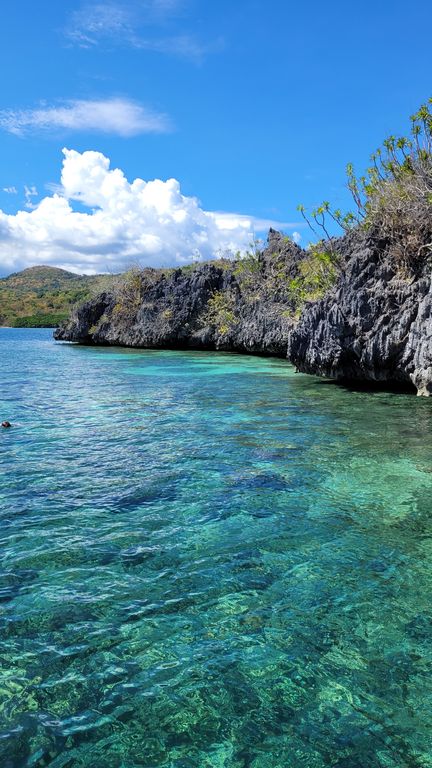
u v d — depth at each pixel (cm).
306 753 283
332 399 1389
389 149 1662
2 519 598
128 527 578
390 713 309
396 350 1445
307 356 1828
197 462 812
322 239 1886
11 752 284
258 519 595
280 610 416
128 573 477
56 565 492
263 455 844
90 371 2328
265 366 2514
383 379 1538
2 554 513
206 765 276
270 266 3447
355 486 695
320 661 355
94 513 617
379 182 1650
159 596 438
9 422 1130
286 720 305
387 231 1517
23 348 4338
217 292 3834
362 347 1515
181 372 2233
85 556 510
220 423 1102
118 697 324
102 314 4950
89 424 1113
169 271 4775
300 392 1536
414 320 1401
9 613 413
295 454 845
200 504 642
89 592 445
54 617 408
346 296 1552
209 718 308
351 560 497
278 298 3212
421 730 297
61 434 1015
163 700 322
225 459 826
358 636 382
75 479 738
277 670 347
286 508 625
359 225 1750
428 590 444
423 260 1418
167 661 357
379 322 1462
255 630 391
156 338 4056
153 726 302
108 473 764
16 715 310
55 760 280
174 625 397
